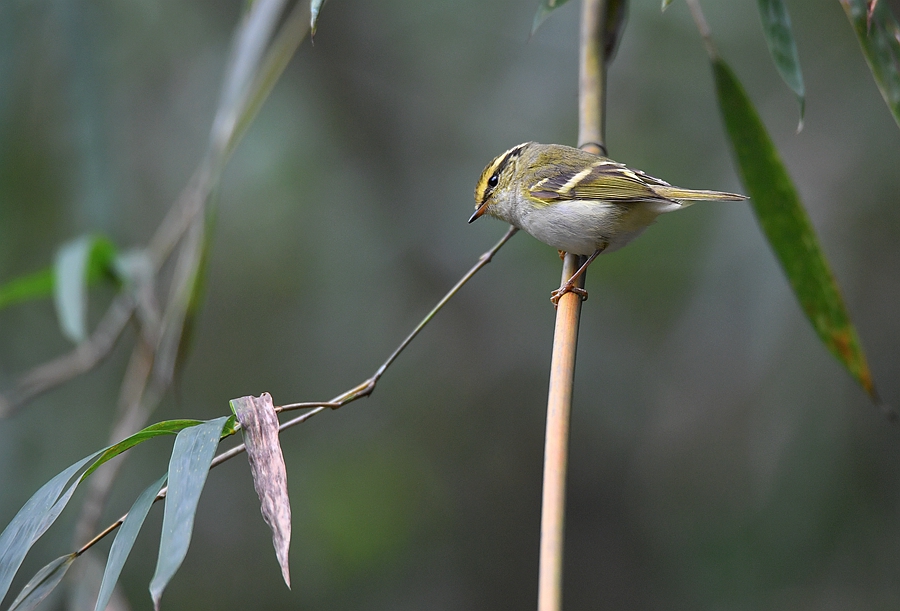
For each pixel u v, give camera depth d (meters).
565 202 6.75
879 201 10.07
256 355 12.84
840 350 6.19
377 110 13.02
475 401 13.09
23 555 3.88
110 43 11.27
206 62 12.79
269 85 6.91
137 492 11.31
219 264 12.87
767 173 6.22
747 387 10.60
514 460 13.00
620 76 12.11
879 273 10.03
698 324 10.72
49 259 10.16
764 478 9.88
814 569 9.53
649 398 11.85
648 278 11.76
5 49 8.73
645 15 11.91
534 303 12.58
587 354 12.09
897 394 9.63
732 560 10.44
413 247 12.93
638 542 12.12
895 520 9.32
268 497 3.95
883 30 5.21
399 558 12.73
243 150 12.64
